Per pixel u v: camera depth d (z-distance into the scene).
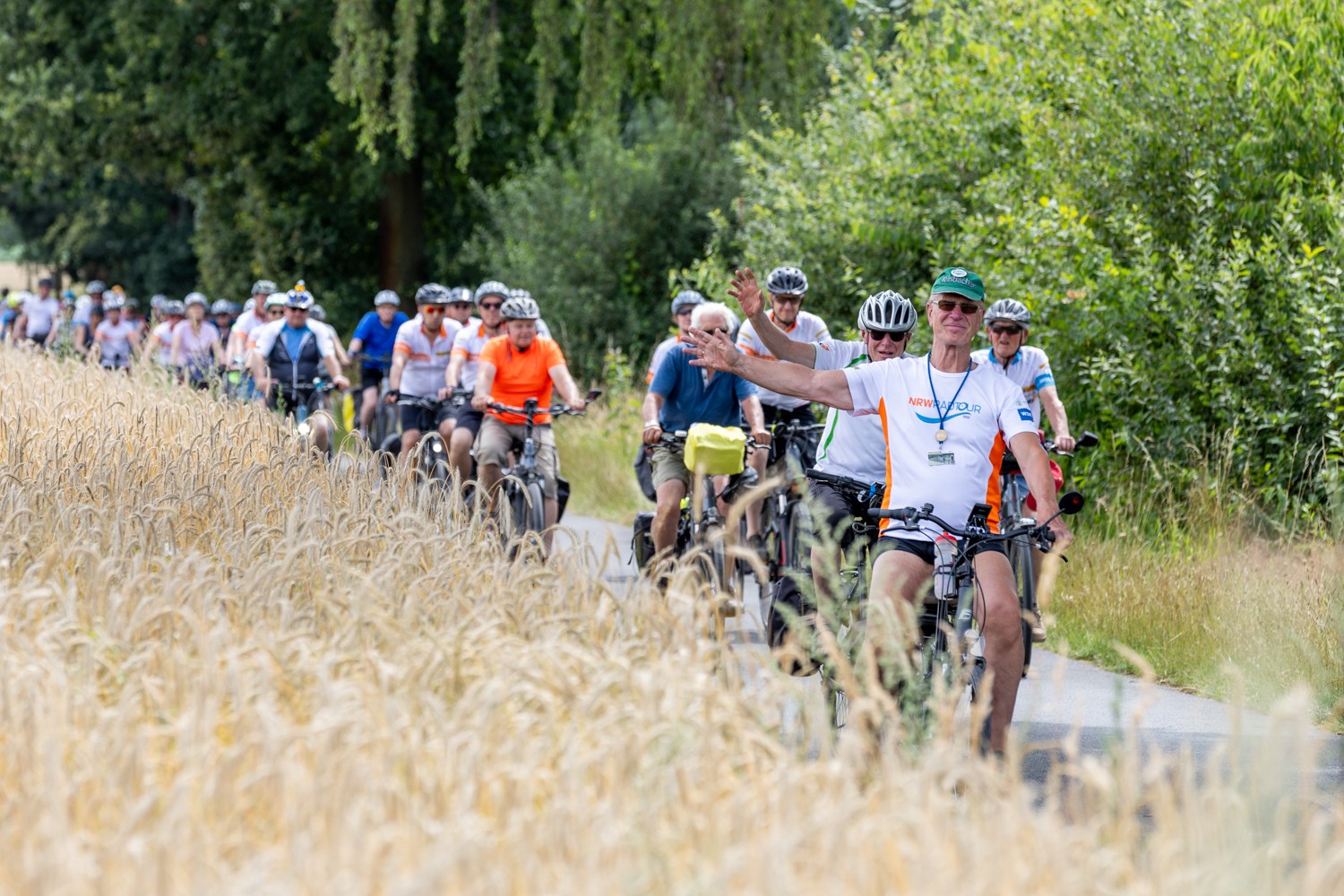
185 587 18.70
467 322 50.78
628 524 56.09
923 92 59.41
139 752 13.86
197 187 154.00
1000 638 19.61
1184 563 35.94
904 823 13.05
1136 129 49.56
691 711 15.38
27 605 18.64
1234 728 14.91
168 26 116.81
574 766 13.76
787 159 66.94
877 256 59.97
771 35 80.12
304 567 21.14
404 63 88.50
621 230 96.56
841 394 21.61
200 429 35.31
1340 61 46.66
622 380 72.25
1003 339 34.34
